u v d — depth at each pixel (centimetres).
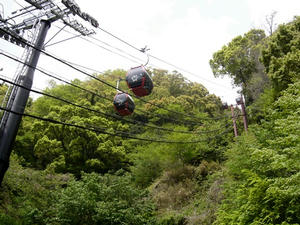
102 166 2639
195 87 4719
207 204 1492
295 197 621
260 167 877
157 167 2194
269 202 721
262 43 2527
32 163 2555
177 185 1905
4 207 1214
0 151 660
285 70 1513
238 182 1097
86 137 2686
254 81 2406
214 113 3641
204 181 1833
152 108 3569
